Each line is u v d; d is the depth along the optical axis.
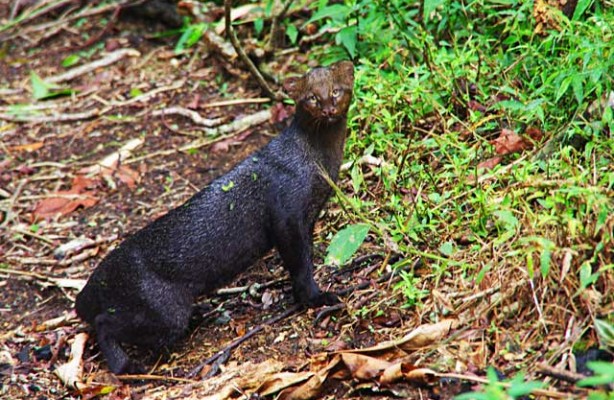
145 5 17.12
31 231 12.60
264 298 10.40
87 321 10.11
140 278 9.59
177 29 16.80
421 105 11.34
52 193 13.34
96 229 12.45
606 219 8.01
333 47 13.52
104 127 14.59
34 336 10.58
